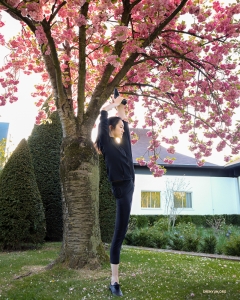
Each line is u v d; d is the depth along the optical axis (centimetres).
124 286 300
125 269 380
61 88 410
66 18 490
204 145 567
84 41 391
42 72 591
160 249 699
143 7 405
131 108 627
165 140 620
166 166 1288
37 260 453
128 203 267
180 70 527
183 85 507
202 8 456
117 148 274
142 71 481
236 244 618
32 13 316
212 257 585
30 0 319
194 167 1326
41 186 802
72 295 272
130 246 752
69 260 372
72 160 397
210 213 1315
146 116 633
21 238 620
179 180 1279
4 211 623
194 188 1323
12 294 274
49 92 616
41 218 659
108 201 765
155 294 275
